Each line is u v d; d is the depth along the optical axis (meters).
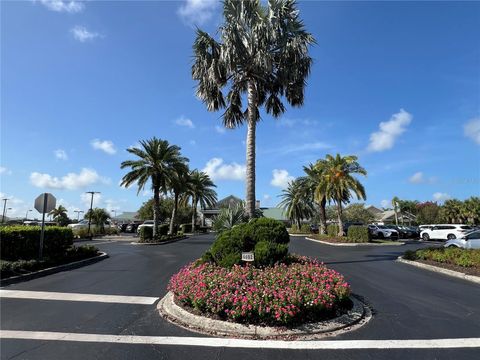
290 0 14.24
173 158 33.06
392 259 17.62
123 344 5.68
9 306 7.92
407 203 83.00
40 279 11.42
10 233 13.76
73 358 5.09
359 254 20.25
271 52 14.40
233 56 13.59
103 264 15.22
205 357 5.22
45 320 6.88
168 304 7.77
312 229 53.06
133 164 32.06
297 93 15.15
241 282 7.60
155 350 5.45
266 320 6.54
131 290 9.70
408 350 5.58
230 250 9.84
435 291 10.05
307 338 6.13
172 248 24.20
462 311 7.92
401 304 8.52
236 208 13.05
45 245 15.32
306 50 14.26
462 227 33.78
